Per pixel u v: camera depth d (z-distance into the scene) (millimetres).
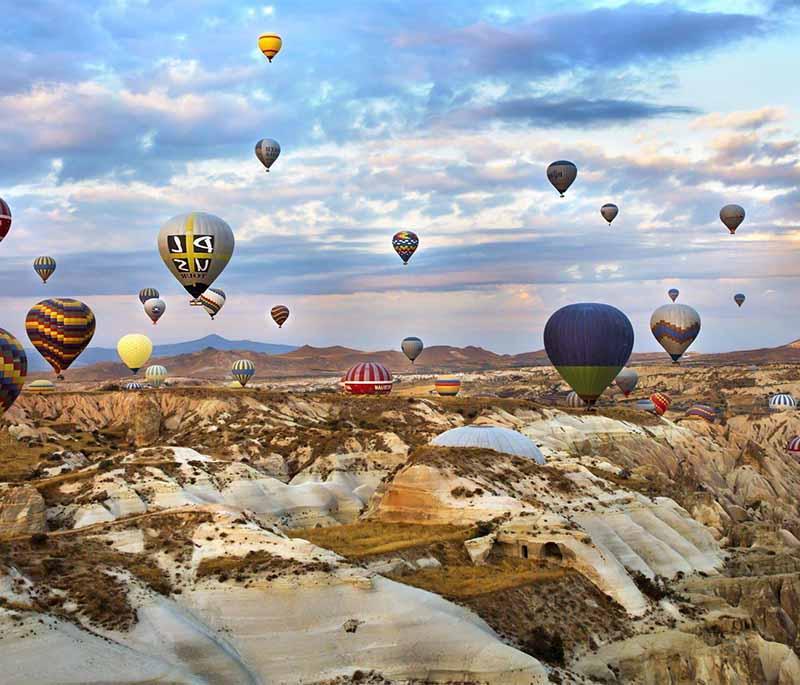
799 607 93188
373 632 63750
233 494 105375
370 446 135750
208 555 69562
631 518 98312
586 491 100125
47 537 70562
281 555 68562
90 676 54938
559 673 66000
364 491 126188
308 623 63750
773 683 79625
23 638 55688
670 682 74188
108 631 59625
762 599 90938
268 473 131375
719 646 78375
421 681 62062
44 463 124812
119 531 72250
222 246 118625
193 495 100750
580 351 129000
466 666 63062
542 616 73250
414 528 90812
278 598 64938
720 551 102938
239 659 61406
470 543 84125
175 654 59406
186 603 64688
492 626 69312
